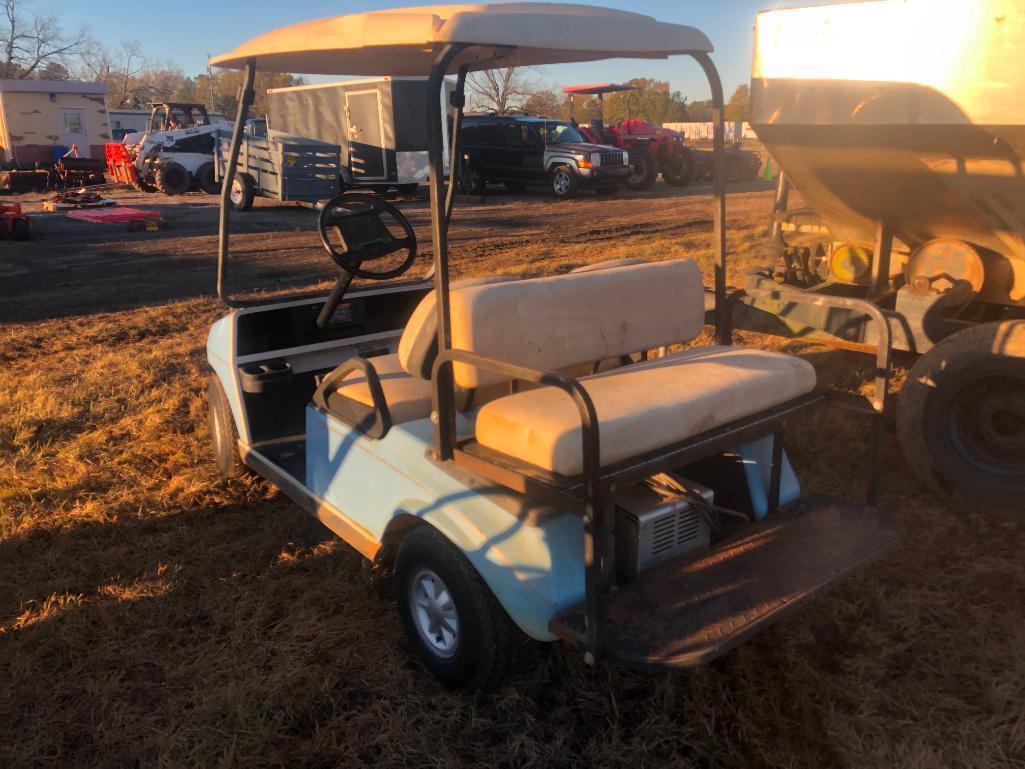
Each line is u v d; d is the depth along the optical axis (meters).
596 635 2.21
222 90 95.62
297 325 4.33
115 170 23.98
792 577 2.58
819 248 5.47
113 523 4.11
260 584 3.53
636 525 2.59
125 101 77.38
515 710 2.74
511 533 2.47
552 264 10.98
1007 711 2.64
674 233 14.20
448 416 2.57
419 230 14.62
